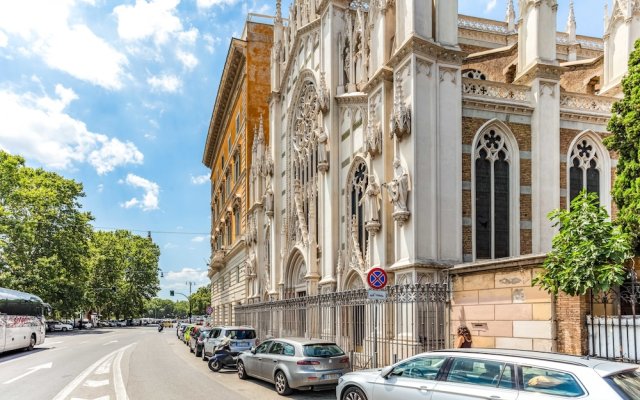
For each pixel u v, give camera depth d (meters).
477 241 20.41
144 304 119.88
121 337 55.25
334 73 27.56
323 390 16.16
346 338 21.25
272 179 38.38
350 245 24.22
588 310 11.96
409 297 16.36
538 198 21.19
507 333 13.70
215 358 21.11
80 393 15.43
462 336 14.48
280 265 36.00
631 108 16.38
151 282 113.50
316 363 14.91
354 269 23.42
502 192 21.28
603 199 22.55
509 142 21.59
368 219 21.67
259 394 15.51
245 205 47.56
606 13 29.34
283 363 15.37
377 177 21.86
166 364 24.30
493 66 32.22
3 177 54.81
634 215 15.17
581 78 30.45
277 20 39.69
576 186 22.41
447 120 19.95
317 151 29.52
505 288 13.89
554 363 7.66
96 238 90.00
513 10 40.03
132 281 109.12
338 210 26.69
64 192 60.69
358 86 25.95
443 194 19.47
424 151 19.30
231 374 20.31
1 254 53.53
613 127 17.11
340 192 26.83
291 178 34.66
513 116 21.64
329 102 27.45
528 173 21.58
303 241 30.52
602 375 7.08
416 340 16.94
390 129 20.22
